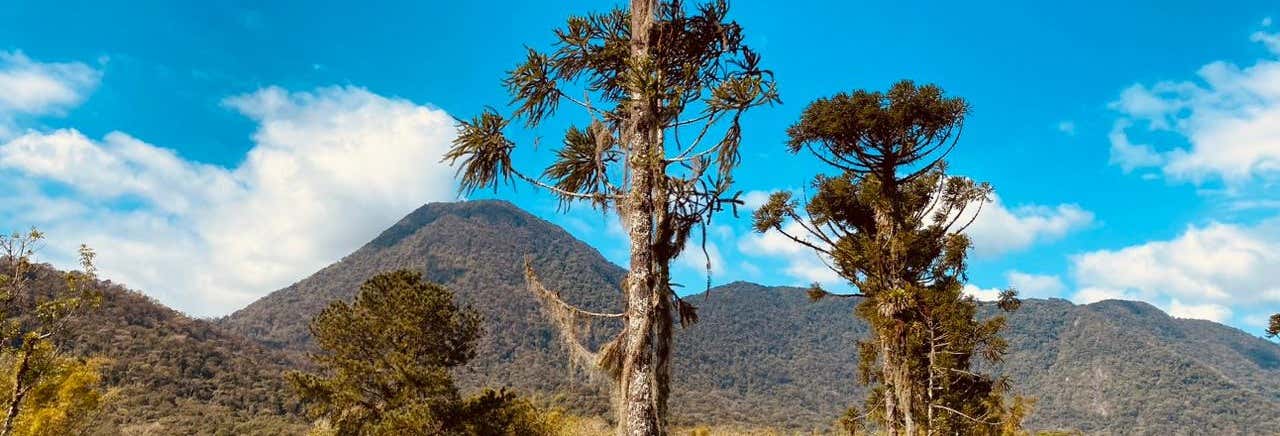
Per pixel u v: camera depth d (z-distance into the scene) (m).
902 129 17.25
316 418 26.56
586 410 48.00
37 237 14.92
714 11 8.45
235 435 63.34
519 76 8.06
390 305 26.25
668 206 7.74
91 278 15.59
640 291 7.23
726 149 7.98
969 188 19.14
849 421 19.19
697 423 104.06
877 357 18.23
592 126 8.22
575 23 8.43
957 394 16.84
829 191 20.20
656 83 7.49
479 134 7.73
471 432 24.23
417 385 24.73
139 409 61.16
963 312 16.81
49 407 14.84
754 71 8.48
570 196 8.32
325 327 26.77
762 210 18.91
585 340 7.58
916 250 18.30
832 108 17.41
